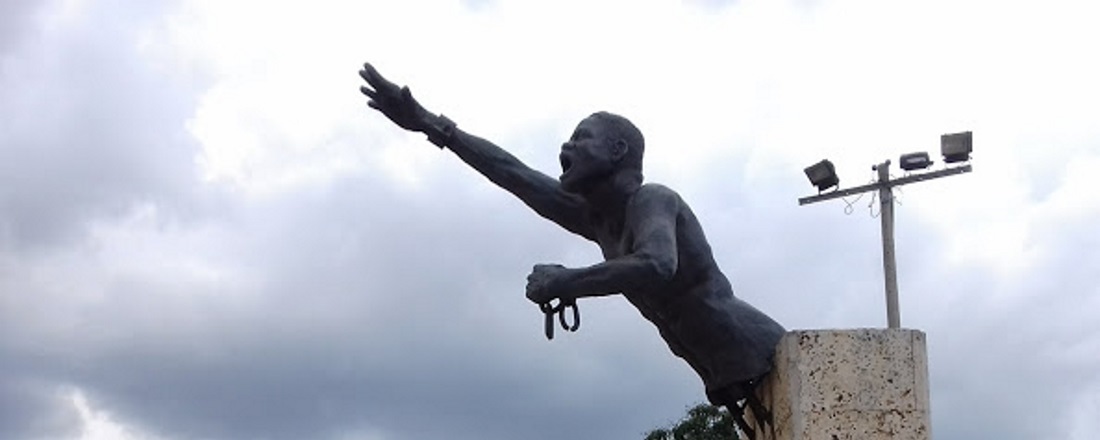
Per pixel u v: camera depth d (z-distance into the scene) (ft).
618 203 32.63
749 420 34.40
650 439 97.30
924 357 32.19
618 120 32.99
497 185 35.19
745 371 33.12
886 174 101.09
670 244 31.22
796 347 31.99
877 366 31.96
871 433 31.60
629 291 31.94
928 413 31.83
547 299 30.37
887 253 100.68
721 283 33.19
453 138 34.99
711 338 33.14
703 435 95.91
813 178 101.45
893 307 99.50
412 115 34.96
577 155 32.60
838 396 31.76
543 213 34.73
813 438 31.50
